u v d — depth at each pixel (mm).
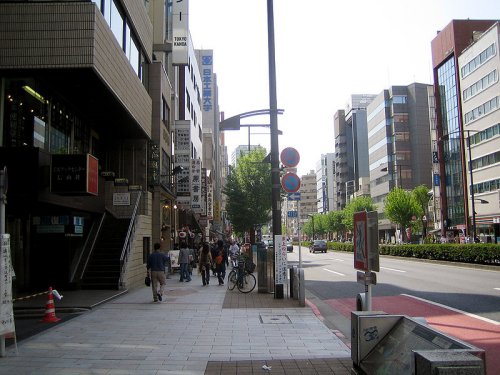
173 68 37500
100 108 17406
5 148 12820
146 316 11234
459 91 71312
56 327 9867
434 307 12219
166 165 28016
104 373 6348
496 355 7207
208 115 78688
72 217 16062
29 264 16141
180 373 6316
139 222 19422
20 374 6320
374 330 5410
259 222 49625
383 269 25500
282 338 8625
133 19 19094
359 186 116750
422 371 3352
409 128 96500
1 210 7344
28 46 13070
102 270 16984
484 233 63469
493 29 61312
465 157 68625
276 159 14609
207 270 19250
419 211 64000
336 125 135500
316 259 41094
